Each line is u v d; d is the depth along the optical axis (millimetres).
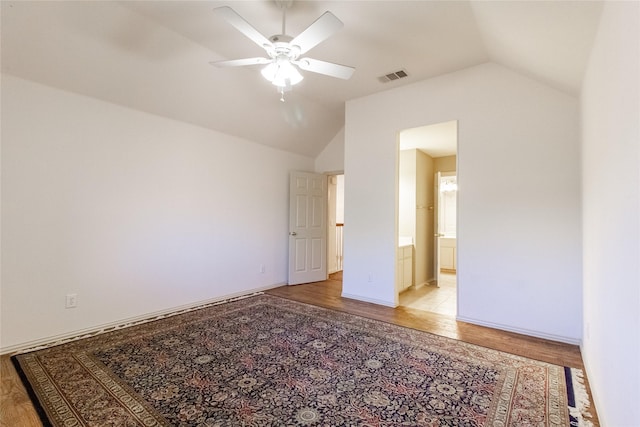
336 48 3033
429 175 5516
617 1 1415
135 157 3402
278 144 5062
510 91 3178
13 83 2609
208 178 4133
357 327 3203
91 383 2107
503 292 3182
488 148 3291
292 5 2404
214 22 2707
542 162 3004
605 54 1662
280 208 5188
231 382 2131
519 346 2764
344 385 2104
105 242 3170
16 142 2631
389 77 3662
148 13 2584
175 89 3441
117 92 3154
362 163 4266
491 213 3264
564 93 2902
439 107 3615
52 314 2824
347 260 4395
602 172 1785
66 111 2900
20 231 2654
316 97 4305
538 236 3012
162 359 2455
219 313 3643
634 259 1195
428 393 2018
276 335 2965
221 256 4297
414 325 3281
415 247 4953
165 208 3676
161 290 3637
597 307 1961
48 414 1786
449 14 2490
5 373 2244
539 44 2340
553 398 1970
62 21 2457
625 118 1308
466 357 2533
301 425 1709
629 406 1250
